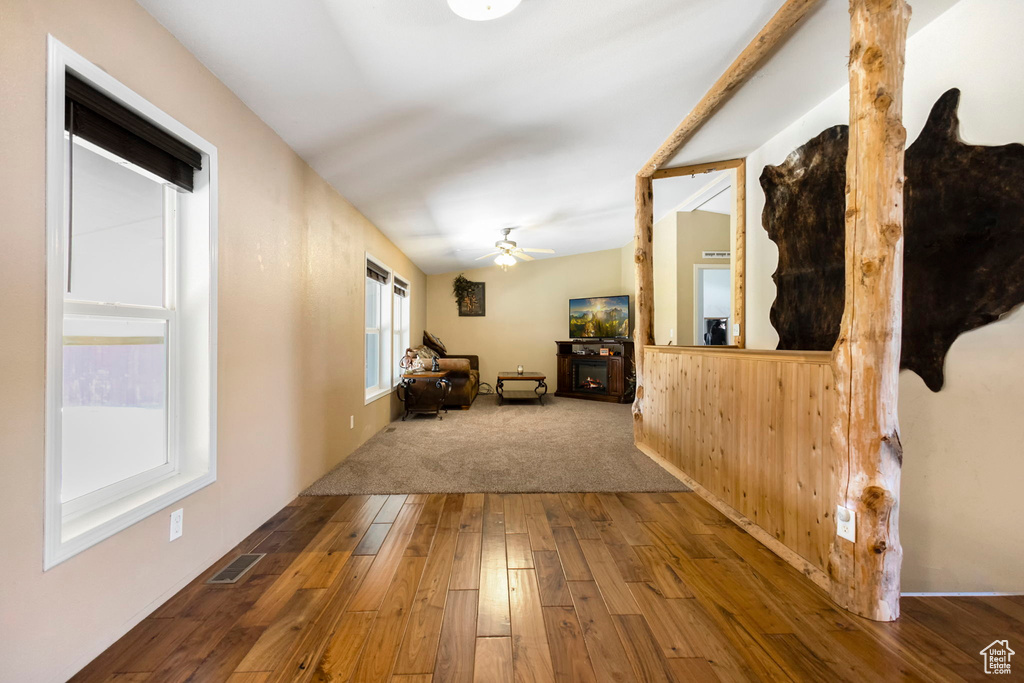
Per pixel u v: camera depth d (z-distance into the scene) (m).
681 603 1.65
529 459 3.57
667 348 3.37
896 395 1.58
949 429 2.04
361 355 4.11
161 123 1.65
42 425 1.21
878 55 1.55
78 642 1.30
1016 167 1.79
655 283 6.43
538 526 2.33
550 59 2.08
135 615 1.51
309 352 2.98
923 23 2.10
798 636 1.46
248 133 2.26
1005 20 1.81
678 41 2.03
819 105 2.77
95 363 1.56
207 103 1.93
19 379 1.15
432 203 4.11
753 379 2.28
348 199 3.75
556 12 1.77
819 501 1.81
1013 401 1.85
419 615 1.57
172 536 1.69
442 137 2.79
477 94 2.33
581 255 7.98
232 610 1.60
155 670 1.30
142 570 1.55
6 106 1.12
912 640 1.44
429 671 1.30
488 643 1.42
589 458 3.60
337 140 2.68
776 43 2.09
